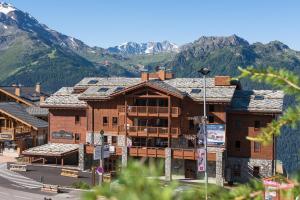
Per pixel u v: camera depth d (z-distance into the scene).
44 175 55.44
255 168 54.47
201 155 41.22
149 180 1.93
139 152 55.22
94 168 47.66
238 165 55.00
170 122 55.28
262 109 53.66
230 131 55.22
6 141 69.06
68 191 47.59
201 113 54.75
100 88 61.84
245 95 57.31
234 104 55.34
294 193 2.89
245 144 54.75
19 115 69.81
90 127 60.47
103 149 45.34
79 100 62.00
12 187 49.19
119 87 61.19
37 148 62.69
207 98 53.66
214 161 53.03
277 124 3.36
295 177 2.96
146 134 56.19
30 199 44.16
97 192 1.98
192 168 54.00
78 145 63.03
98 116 60.12
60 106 63.19
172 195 1.93
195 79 60.44
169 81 61.41
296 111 3.23
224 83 56.47
